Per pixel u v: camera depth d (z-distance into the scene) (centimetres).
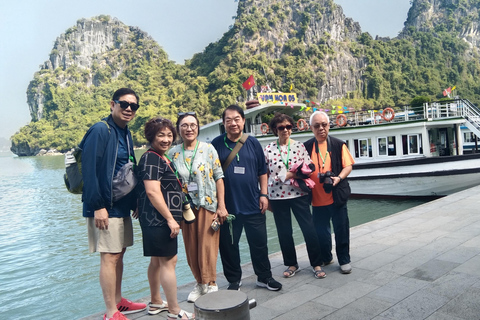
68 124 14025
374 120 1509
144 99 12619
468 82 13300
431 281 391
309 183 422
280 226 432
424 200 1346
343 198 428
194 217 350
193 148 372
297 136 1583
